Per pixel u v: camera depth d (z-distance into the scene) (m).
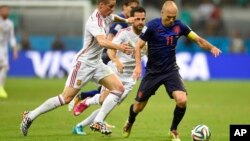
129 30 39.53
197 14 116.31
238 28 113.50
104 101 35.75
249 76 96.62
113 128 41.66
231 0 121.19
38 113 35.78
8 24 63.22
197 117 49.12
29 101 60.16
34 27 101.94
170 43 34.66
